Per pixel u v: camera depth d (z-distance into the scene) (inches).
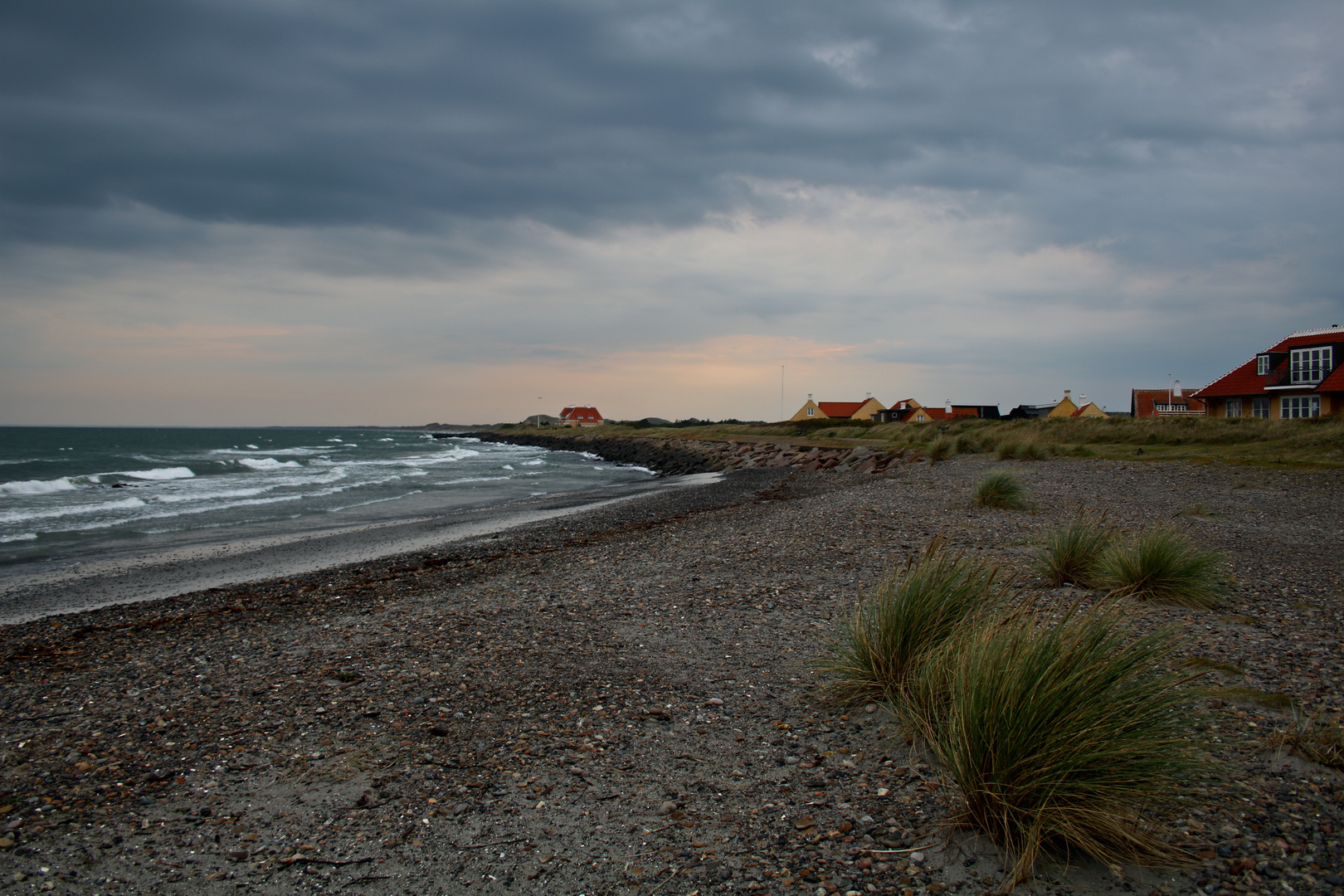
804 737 170.2
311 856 129.8
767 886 115.8
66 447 3218.5
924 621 189.6
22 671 259.0
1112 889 110.2
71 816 145.8
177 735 186.1
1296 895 103.8
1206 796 126.2
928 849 123.3
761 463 1715.1
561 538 565.3
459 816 141.6
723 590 325.7
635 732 177.8
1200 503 556.4
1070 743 121.9
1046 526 458.9
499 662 234.5
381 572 453.1
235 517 831.1
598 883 119.4
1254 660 201.3
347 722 190.1
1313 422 1109.7
